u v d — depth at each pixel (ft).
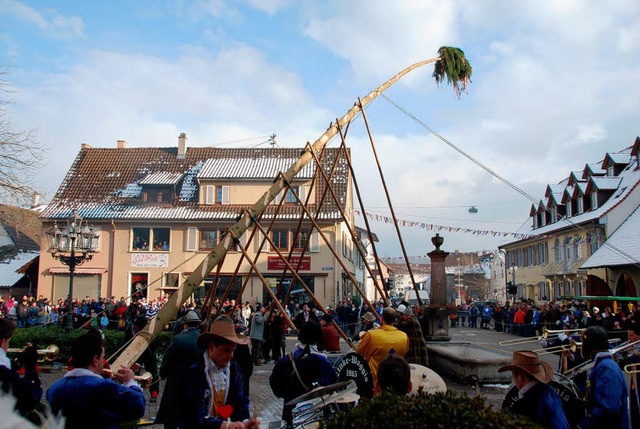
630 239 94.89
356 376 22.38
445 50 47.75
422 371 21.07
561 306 92.84
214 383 14.26
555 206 133.39
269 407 35.27
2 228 149.28
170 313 27.25
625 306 90.99
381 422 10.38
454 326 137.59
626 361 21.72
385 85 43.78
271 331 59.82
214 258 31.12
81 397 12.50
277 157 135.64
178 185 130.52
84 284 122.11
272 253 117.80
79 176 135.85
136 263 121.80
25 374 20.13
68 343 49.70
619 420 15.29
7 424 6.89
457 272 307.99
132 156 141.28
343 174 125.90
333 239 118.11
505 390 36.01
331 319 34.06
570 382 19.08
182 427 14.03
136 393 13.17
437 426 10.10
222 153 139.74
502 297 260.62
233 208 123.03
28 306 86.53
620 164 118.52
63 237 63.10
